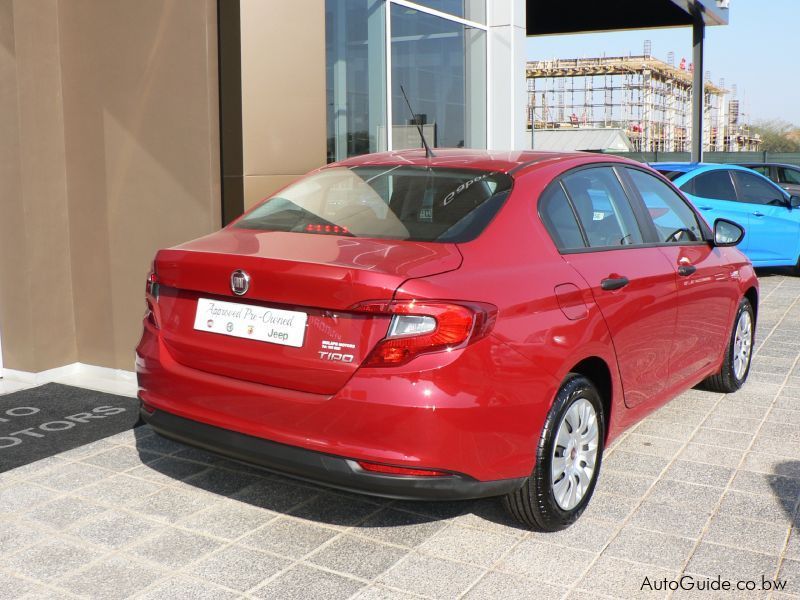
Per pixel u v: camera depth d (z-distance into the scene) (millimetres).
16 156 5625
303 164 5766
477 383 2975
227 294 3225
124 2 5473
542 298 3297
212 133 5320
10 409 5188
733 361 5535
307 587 3062
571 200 3881
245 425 3184
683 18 18172
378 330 2924
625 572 3191
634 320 3908
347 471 2971
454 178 3758
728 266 5219
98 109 5680
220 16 5254
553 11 17281
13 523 3572
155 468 4215
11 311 5836
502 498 3449
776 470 4270
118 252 5758
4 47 5582
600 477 4160
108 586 3055
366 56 7781
